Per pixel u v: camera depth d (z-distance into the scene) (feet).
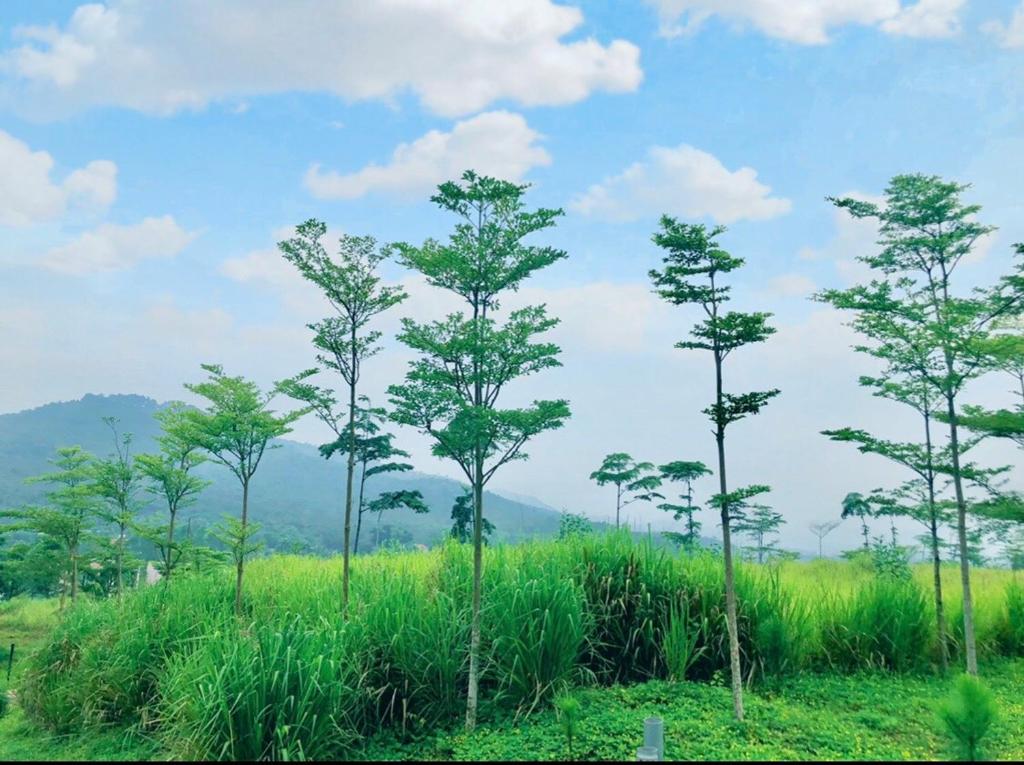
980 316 37.40
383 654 32.32
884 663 39.40
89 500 72.54
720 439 32.71
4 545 106.42
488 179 33.40
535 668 32.19
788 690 35.35
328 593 39.27
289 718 27.17
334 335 41.22
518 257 34.35
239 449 43.73
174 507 56.85
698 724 29.22
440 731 29.81
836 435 40.24
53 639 44.06
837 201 40.45
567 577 36.88
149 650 37.17
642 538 42.16
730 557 31.83
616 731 28.55
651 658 36.83
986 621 45.14
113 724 35.37
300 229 40.55
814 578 56.08
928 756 26.50
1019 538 39.09
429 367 33.65
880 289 38.40
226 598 43.06
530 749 27.40
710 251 33.19
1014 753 27.35
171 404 56.49
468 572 39.32
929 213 38.50
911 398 40.50
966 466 38.45
